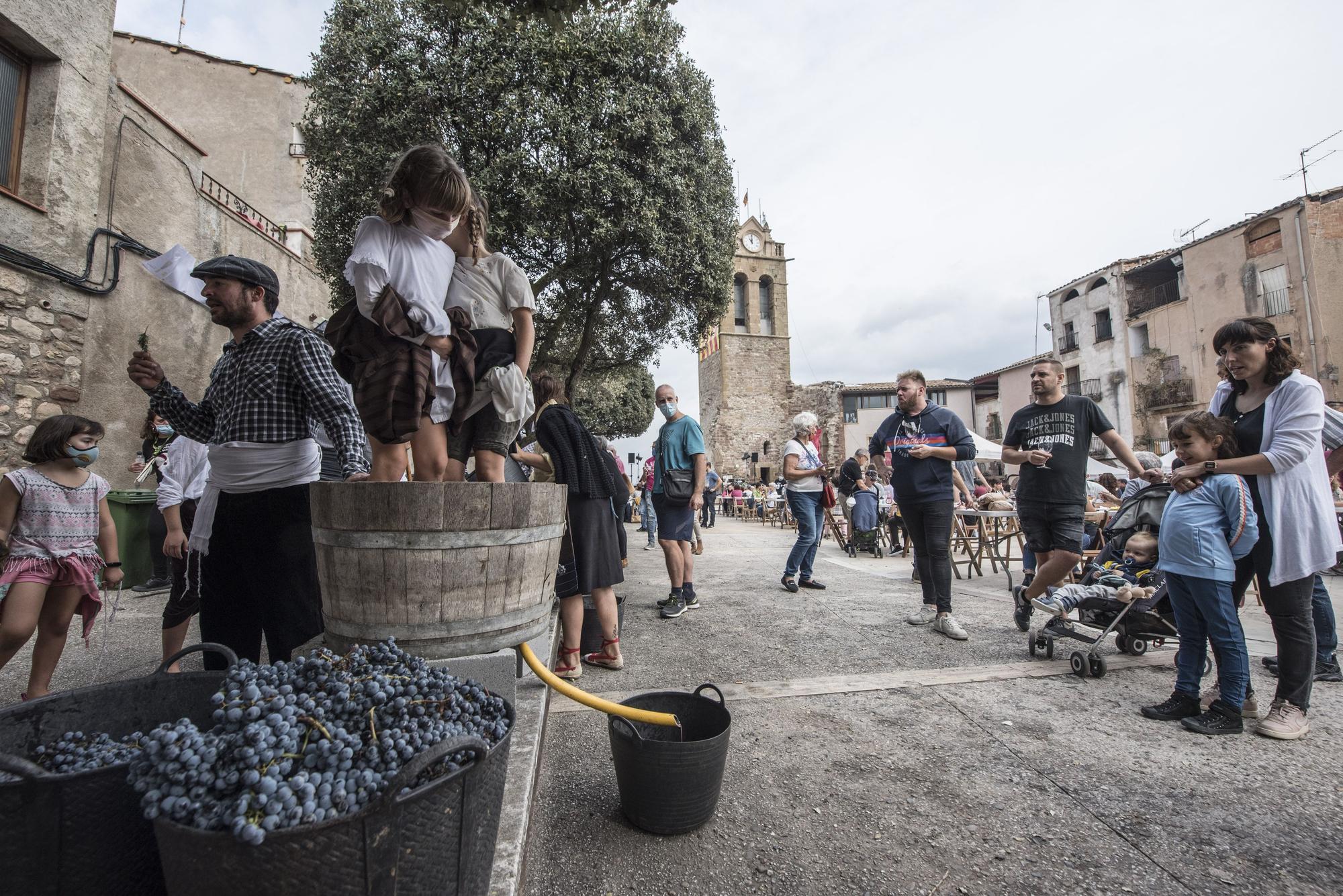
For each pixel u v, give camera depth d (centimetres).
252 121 1227
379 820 101
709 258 929
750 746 256
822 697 310
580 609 339
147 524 559
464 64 750
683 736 224
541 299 994
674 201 851
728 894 168
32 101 539
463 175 212
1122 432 2631
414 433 209
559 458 346
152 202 668
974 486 1035
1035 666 357
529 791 190
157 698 147
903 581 686
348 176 784
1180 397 2364
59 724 134
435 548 185
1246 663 269
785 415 3762
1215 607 270
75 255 565
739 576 716
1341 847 184
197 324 721
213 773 100
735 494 2325
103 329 598
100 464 592
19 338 517
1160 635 347
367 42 741
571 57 773
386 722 114
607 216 824
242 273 221
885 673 346
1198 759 242
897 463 451
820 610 512
